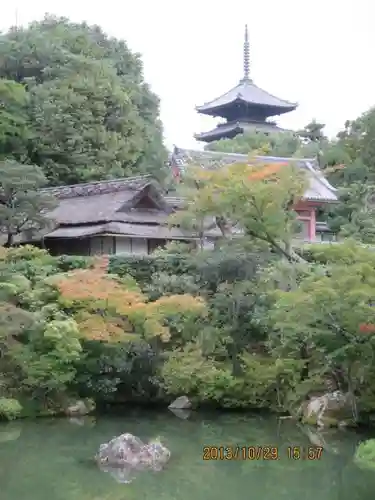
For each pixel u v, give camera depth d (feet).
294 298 80.18
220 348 100.99
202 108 256.32
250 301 100.53
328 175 193.16
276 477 67.72
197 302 93.30
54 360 88.58
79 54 183.42
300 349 93.66
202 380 96.48
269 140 210.79
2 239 129.90
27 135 159.22
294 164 104.12
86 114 165.89
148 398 99.55
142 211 130.21
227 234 108.17
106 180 154.61
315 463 72.23
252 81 260.62
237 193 96.17
